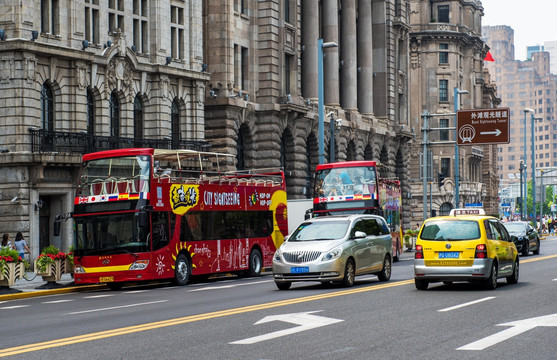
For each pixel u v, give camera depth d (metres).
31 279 55.94
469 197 189.00
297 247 41.78
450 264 38.06
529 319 26.16
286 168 99.81
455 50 184.75
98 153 50.44
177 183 52.09
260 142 94.50
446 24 183.62
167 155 54.66
